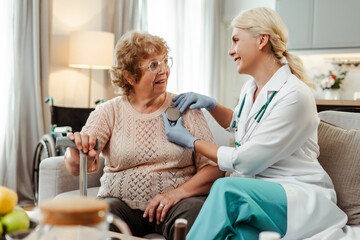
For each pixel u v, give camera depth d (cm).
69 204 57
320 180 143
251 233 120
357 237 130
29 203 379
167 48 164
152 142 159
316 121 144
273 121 141
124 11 477
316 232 132
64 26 433
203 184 153
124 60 160
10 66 369
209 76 633
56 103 425
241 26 153
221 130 208
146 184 153
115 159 159
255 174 149
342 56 577
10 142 365
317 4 561
